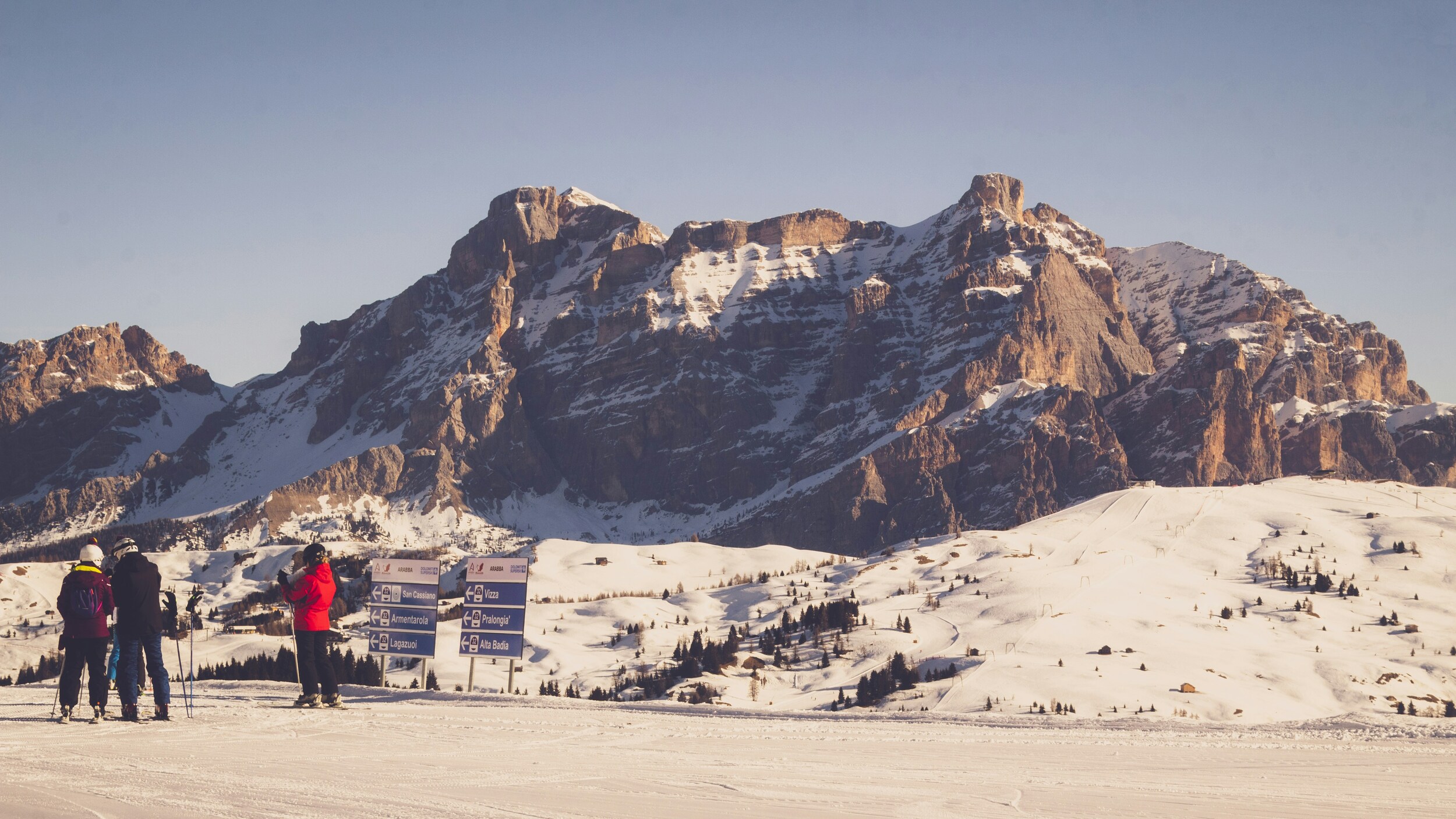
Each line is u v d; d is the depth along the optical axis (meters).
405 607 72.31
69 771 19.05
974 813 16.97
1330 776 22.73
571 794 17.98
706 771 21.48
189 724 28.70
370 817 15.54
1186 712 191.50
